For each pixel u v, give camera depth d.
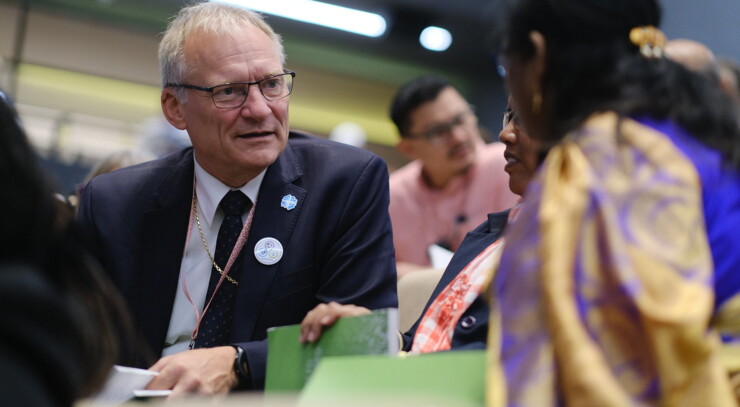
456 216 4.37
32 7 9.08
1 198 1.20
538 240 1.38
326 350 1.85
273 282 2.69
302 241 2.73
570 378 1.29
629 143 1.43
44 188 1.27
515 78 1.64
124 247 2.77
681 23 6.46
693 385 1.30
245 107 2.76
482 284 2.02
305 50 9.80
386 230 2.81
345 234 2.74
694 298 1.32
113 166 4.04
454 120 4.34
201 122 2.78
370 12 9.16
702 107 1.53
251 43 2.83
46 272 1.22
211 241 2.80
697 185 1.43
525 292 1.37
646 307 1.30
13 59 9.06
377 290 2.68
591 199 1.37
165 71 2.92
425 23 9.19
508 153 2.12
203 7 2.91
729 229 1.45
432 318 2.08
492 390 1.33
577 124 1.50
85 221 2.82
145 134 5.24
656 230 1.35
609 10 1.58
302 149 2.94
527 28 1.61
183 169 2.88
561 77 1.58
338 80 10.12
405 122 4.38
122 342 2.62
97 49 9.23
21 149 1.26
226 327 2.69
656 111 1.50
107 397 2.07
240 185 2.82
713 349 1.32
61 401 1.10
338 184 2.81
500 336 1.37
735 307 1.44
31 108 9.04
